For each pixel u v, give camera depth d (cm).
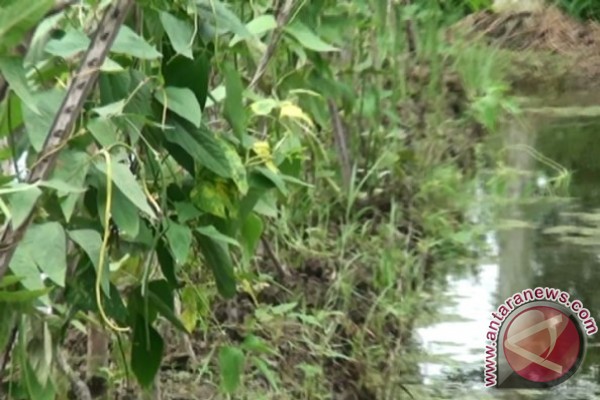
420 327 731
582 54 2039
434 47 1090
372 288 781
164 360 589
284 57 544
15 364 344
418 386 638
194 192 367
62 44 309
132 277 387
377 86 949
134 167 357
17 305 288
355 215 876
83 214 343
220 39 388
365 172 958
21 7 257
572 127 1497
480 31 1927
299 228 834
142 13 341
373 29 879
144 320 364
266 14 502
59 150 287
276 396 573
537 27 2088
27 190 273
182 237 349
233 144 404
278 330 630
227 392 483
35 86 319
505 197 1079
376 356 672
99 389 494
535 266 857
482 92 1270
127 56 346
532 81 1942
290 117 544
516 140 1380
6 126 310
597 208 1041
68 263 339
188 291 453
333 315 697
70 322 376
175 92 329
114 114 310
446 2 1098
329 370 641
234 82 379
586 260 867
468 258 889
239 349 485
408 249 892
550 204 1058
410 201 990
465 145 1264
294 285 736
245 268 475
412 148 1134
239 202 393
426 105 1175
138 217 332
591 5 2223
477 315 747
